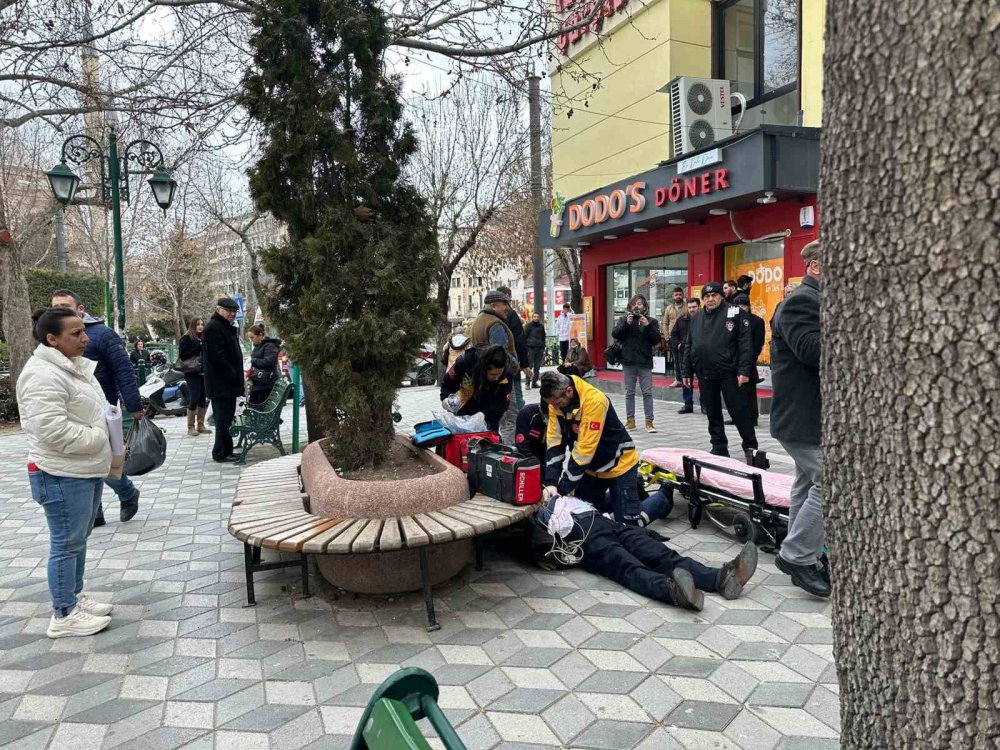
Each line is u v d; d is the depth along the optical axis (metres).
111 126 11.61
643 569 3.70
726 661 2.92
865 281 1.11
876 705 1.18
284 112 4.04
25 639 3.29
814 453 3.46
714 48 11.88
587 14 6.48
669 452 5.36
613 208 11.94
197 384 10.00
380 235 4.19
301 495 4.11
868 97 1.08
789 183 8.95
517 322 6.59
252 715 2.60
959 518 1.01
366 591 3.62
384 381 4.10
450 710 2.59
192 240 29.70
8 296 12.48
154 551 4.59
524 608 3.52
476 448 4.00
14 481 7.18
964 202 0.97
